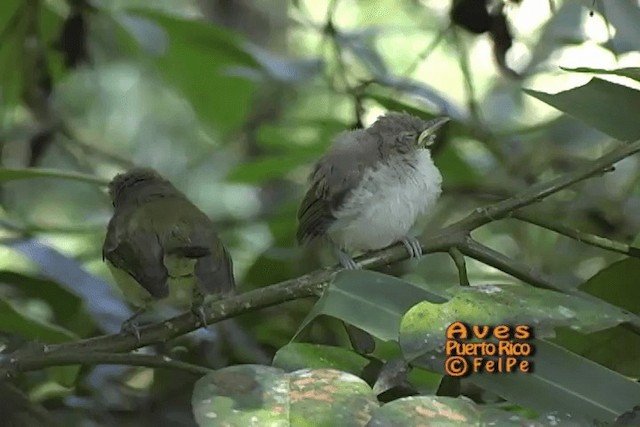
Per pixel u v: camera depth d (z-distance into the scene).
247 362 9.27
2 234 10.93
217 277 6.57
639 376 7.04
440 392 5.58
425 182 8.23
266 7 16.31
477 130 11.45
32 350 6.16
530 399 5.23
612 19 8.96
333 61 12.25
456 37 11.34
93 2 11.23
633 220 11.52
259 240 13.84
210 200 16.19
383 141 8.24
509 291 5.48
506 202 6.44
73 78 16.23
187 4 16.08
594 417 5.18
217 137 13.52
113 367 9.21
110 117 16.89
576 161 12.44
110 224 7.50
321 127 12.05
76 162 12.68
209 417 4.77
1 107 11.66
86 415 8.70
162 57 12.31
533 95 6.90
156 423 8.77
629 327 5.69
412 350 5.25
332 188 8.09
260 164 11.63
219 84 12.54
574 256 12.26
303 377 5.04
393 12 16.91
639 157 11.55
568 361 5.33
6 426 7.64
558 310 5.38
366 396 4.93
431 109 11.57
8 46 11.17
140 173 7.93
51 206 15.20
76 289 8.66
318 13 17.69
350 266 6.77
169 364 6.08
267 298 6.25
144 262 6.80
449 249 6.39
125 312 8.87
